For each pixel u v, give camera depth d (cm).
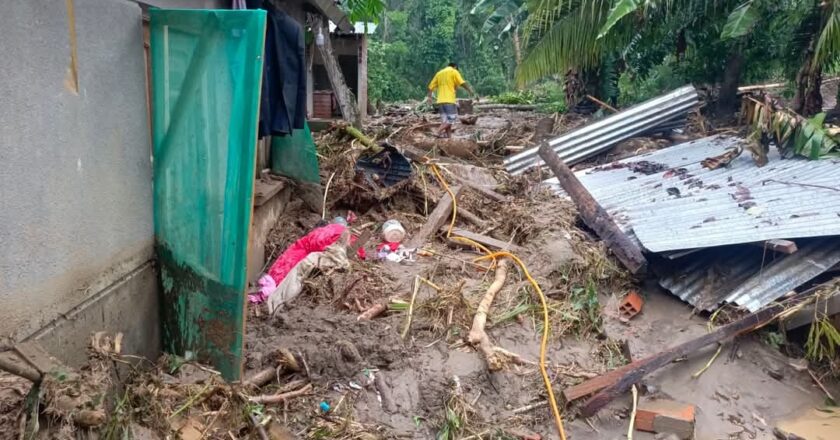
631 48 1089
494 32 1622
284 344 409
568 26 923
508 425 372
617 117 904
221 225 364
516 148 988
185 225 382
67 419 230
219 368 383
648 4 852
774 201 543
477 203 714
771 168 652
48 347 290
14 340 267
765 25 910
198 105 360
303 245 546
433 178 757
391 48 2992
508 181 787
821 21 827
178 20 358
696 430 386
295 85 515
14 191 266
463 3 2575
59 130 296
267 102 496
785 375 423
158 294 411
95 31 326
